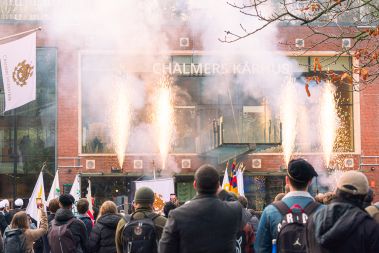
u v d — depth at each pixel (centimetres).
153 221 827
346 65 3034
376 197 3031
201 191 636
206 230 620
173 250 621
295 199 657
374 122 3052
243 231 1011
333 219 547
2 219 1566
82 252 1069
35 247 1546
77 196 2016
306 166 660
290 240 639
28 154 3006
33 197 1762
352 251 541
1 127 3012
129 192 3012
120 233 852
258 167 3030
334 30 3022
